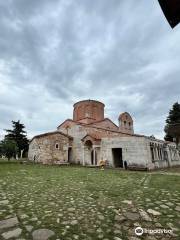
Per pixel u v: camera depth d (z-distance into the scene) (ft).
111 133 83.76
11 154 92.27
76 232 14.12
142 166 71.20
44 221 16.21
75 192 27.17
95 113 111.65
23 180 37.19
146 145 74.23
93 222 16.10
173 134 37.78
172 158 105.50
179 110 153.38
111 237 13.38
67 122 108.47
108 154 82.64
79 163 93.91
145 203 21.84
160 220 16.66
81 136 98.02
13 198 23.56
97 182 36.40
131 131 114.52
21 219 16.63
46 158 87.40
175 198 24.14
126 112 115.55
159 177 45.78
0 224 15.52
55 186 31.45
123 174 51.90
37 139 93.61
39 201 22.30
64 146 95.40
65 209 19.43
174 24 10.07
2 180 36.70
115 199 23.50
